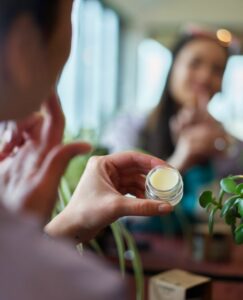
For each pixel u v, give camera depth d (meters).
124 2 2.60
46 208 0.27
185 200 0.95
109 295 0.19
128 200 0.37
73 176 0.56
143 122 1.20
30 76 0.22
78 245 0.39
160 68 2.64
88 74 2.22
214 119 1.13
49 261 0.19
